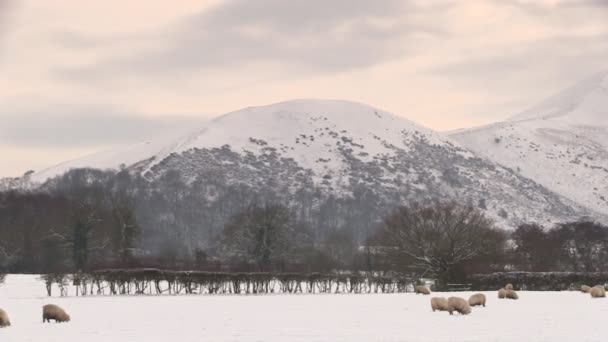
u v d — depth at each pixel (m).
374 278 101.00
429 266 111.31
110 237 142.00
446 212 126.94
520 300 73.00
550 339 39.09
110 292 87.31
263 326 46.38
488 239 118.69
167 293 90.88
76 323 48.47
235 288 91.81
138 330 44.25
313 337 40.44
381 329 44.16
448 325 46.31
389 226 127.69
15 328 45.34
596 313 55.03
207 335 41.66
